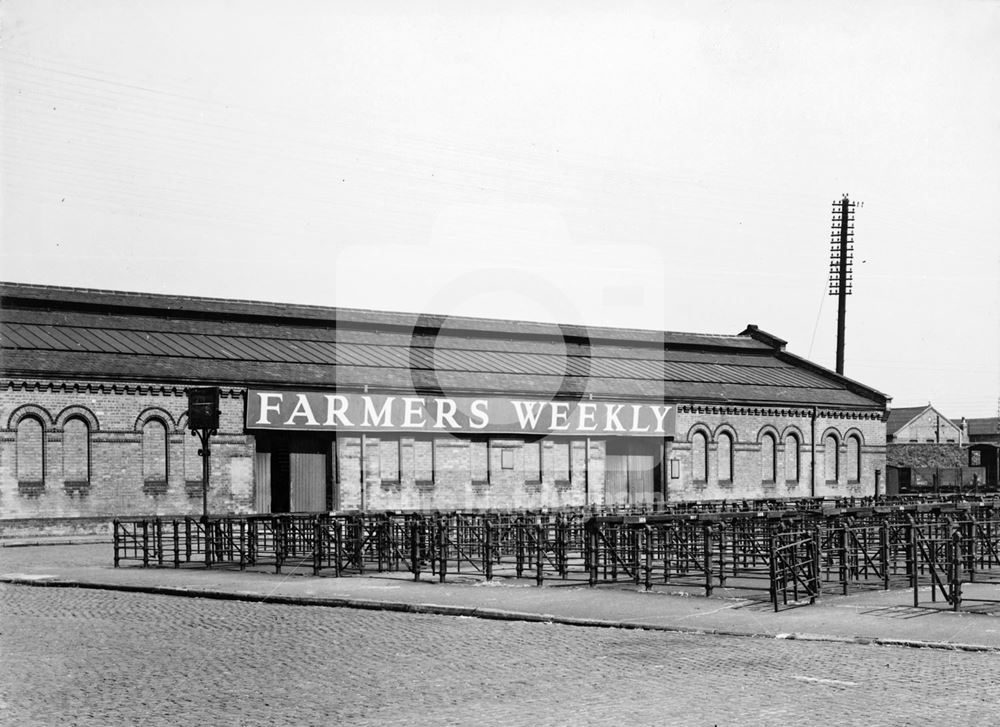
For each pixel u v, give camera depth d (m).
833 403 64.75
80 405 44.25
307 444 49.44
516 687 13.75
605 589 23.62
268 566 29.36
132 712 12.62
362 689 13.71
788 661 15.46
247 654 16.36
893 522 25.94
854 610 19.88
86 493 44.16
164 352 48.12
